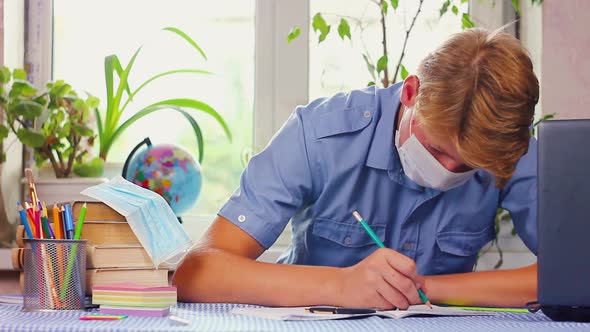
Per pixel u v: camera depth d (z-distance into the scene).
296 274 1.31
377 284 1.24
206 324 0.95
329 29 2.04
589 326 0.98
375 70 2.27
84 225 1.23
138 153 1.98
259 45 2.26
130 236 1.25
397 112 1.52
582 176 1.03
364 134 1.53
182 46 2.28
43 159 2.10
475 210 1.57
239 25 2.29
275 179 1.49
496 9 2.29
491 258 2.19
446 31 2.29
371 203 1.54
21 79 2.08
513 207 1.58
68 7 2.28
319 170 1.52
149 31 2.28
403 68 2.09
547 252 1.04
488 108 1.16
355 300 1.25
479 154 1.18
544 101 2.15
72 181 2.00
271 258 2.13
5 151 2.10
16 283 2.04
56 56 2.28
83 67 2.28
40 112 2.00
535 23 2.20
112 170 2.23
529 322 1.04
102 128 2.16
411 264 1.25
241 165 2.27
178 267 1.41
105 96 2.28
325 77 2.27
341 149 1.52
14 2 2.19
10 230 2.12
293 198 1.49
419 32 2.29
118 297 1.11
